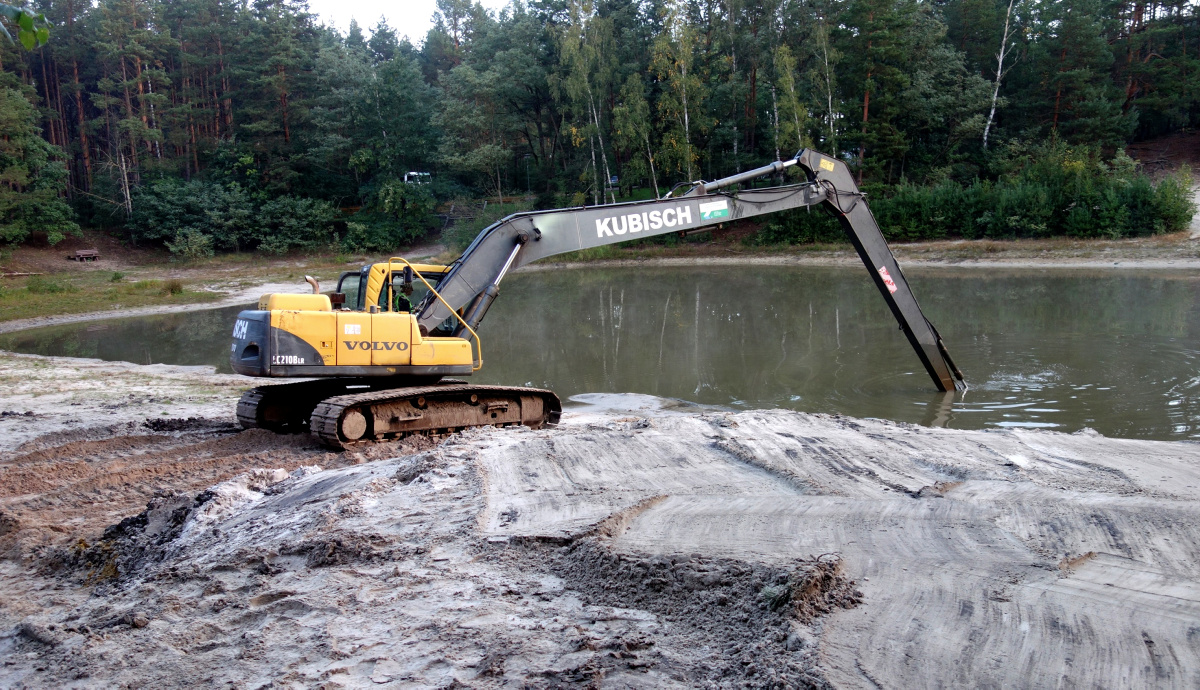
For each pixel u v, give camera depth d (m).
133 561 5.65
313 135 60.12
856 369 15.01
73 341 23.98
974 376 13.86
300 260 52.81
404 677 3.40
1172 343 16.11
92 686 3.62
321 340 8.80
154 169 56.84
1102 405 11.59
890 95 45.88
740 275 37.53
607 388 14.33
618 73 53.09
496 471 6.29
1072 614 3.46
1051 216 38.66
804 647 3.21
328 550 4.85
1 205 44.81
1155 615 3.43
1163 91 48.22
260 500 6.52
